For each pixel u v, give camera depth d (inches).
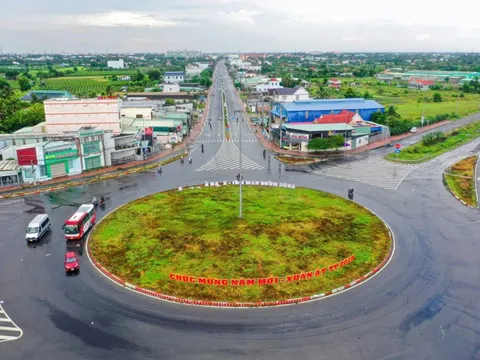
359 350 1337.4
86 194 2923.2
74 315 1517.0
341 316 1510.8
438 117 5876.0
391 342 1375.5
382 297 1635.1
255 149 4367.6
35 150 3161.9
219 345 1357.0
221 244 2079.2
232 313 1526.8
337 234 2208.4
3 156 3366.1
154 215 2476.6
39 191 2974.9
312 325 1459.2
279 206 2628.0
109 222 2379.4
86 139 3489.2
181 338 1390.3
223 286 1691.7
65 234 2154.3
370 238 2169.0
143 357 1304.1
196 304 1582.2
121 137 3848.4
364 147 4439.0
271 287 1685.5
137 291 1679.4
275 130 4665.4
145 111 5024.6
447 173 3462.1
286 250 2016.5
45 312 1535.4
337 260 1924.2
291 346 1354.6
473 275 1811.0
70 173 3408.0
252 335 1406.3
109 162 3695.9
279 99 7219.5
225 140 4822.8
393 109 5802.2
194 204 2667.3
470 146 4566.9
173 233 2214.6
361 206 2645.2
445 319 1498.5
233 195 2859.3
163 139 4611.2
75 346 1353.3
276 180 3262.8
